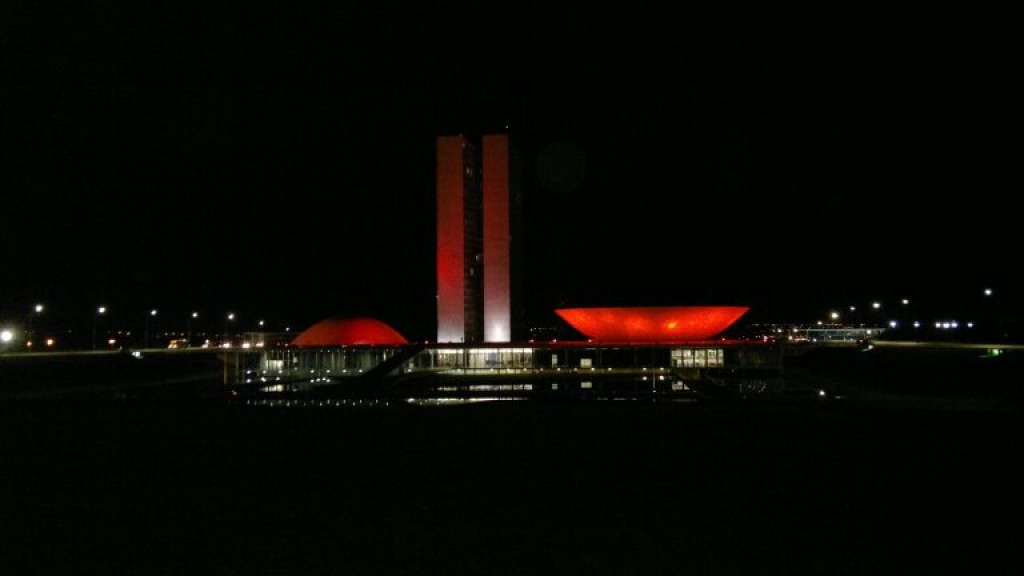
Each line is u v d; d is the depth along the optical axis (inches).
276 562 322.0
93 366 1860.2
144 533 362.6
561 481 464.1
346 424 674.8
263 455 545.3
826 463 511.5
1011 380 1422.2
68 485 458.6
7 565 319.9
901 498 422.3
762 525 373.4
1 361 1923.0
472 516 389.7
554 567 315.6
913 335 3097.9
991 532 361.1
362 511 398.9
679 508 403.5
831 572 309.9
